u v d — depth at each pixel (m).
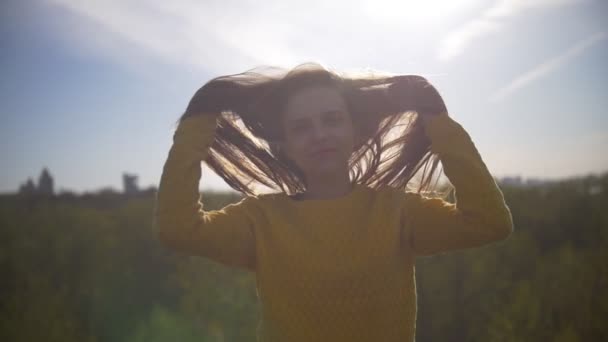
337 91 1.66
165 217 1.48
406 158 1.78
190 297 5.62
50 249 6.80
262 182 1.85
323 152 1.58
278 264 1.50
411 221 1.58
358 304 1.44
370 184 1.83
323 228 1.51
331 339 1.43
